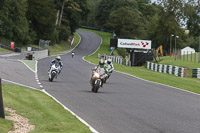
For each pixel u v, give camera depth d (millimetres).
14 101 16188
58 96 20500
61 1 168250
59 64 29953
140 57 74000
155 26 137875
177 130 12680
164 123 13859
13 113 13555
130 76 43062
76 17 172750
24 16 122562
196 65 60438
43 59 71375
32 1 135750
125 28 180000
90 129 11797
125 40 94062
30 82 27297
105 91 25047
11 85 23312
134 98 21781
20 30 117312
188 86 33969
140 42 94062
